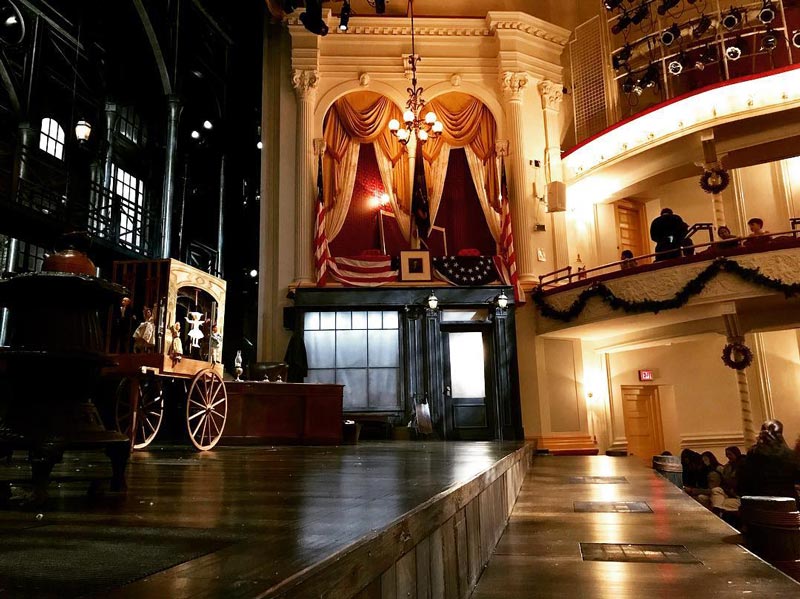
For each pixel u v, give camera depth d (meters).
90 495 2.38
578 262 14.72
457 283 13.53
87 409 2.41
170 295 5.94
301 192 14.03
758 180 15.16
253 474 3.46
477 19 15.23
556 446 13.52
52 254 2.63
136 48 15.19
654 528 3.93
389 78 15.01
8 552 1.27
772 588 2.53
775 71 12.20
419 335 13.34
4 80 12.47
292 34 14.72
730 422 14.89
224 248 17.77
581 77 16.17
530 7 16.31
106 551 1.27
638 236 16.66
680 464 9.65
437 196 14.58
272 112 14.87
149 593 0.91
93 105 14.72
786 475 6.91
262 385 8.09
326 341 13.36
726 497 8.27
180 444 7.88
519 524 4.16
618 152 14.15
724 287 11.09
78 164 14.23
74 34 13.94
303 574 1.00
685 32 14.89
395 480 2.92
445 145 14.95
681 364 15.51
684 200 16.08
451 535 2.32
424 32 15.18
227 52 18.05
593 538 3.64
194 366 6.24
